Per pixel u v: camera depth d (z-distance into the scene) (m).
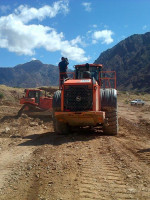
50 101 18.77
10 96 41.62
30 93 21.05
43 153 6.96
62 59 11.98
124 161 5.98
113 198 3.98
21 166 5.82
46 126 14.27
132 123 15.98
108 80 11.76
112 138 9.41
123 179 4.80
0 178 5.08
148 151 7.15
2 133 10.98
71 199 3.98
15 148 7.96
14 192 4.34
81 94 9.45
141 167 5.53
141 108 38.25
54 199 4.00
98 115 9.22
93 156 6.52
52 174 5.14
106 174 5.09
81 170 5.36
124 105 47.94
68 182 4.69
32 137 10.14
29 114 17.27
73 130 11.85
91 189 4.35
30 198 4.09
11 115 17.86
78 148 7.53
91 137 9.60
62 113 9.31
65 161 6.05
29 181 4.82
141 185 4.48
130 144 8.32
